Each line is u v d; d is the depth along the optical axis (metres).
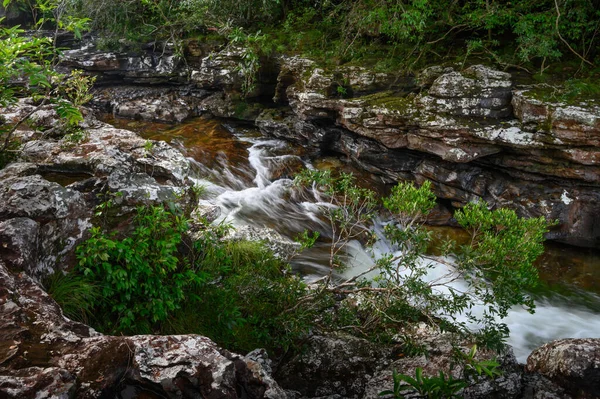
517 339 6.46
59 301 3.93
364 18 9.97
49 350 2.95
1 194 4.13
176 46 12.91
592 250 8.32
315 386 4.67
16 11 15.16
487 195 8.83
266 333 5.02
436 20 10.27
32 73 5.25
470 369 4.37
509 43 9.73
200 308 4.93
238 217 8.98
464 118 8.38
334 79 10.11
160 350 3.00
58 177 5.29
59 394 2.60
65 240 4.23
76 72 7.57
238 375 3.09
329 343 5.01
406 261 5.24
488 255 4.77
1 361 2.80
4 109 7.60
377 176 10.03
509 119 8.23
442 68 9.23
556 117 7.66
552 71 8.83
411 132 8.86
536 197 8.47
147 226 4.63
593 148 7.64
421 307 5.23
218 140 11.69
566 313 7.13
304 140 11.15
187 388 2.88
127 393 2.85
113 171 4.89
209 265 5.28
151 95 13.46
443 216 9.13
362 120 9.28
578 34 9.15
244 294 5.41
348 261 7.99
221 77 12.16
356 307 5.64
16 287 3.38
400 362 4.70
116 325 4.24
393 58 10.13
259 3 12.71
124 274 4.20
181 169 5.88
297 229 8.81
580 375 4.30
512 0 9.60
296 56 11.12
